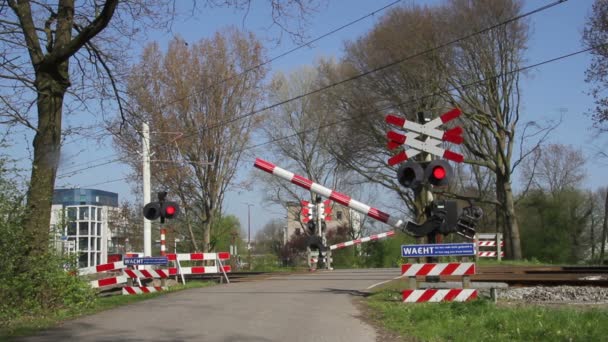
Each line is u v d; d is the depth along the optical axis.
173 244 38.69
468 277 12.01
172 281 19.89
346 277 20.62
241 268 46.09
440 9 32.38
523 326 8.66
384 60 32.84
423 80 32.44
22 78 13.49
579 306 10.99
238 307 12.45
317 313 11.48
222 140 32.69
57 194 15.10
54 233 12.45
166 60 31.22
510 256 34.44
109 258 38.53
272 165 14.52
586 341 7.76
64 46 13.30
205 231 34.38
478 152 34.78
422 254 12.12
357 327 9.96
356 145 36.31
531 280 16.44
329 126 39.59
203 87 31.95
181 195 33.50
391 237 44.62
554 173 54.28
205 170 32.97
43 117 13.52
